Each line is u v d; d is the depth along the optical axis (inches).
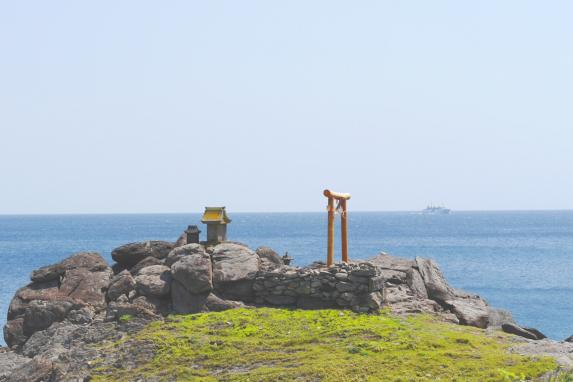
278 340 906.7
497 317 1185.4
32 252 5241.1
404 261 1268.5
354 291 1049.5
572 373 746.8
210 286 1072.2
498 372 759.7
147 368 848.3
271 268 1136.2
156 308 1083.9
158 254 1267.2
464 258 4717.0
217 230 1218.6
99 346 953.5
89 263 1212.5
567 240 7194.9
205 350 882.1
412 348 854.5
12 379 885.2
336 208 1172.5
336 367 788.6
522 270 3799.2
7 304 2156.7
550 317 2170.3
